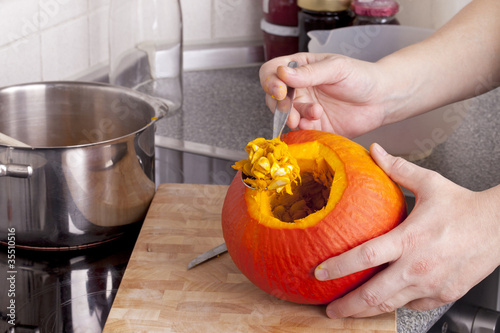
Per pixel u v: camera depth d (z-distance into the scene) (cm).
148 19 109
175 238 75
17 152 66
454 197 61
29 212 70
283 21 122
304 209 66
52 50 106
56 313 64
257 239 59
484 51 87
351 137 87
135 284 67
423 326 65
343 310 60
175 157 98
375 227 58
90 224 72
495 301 91
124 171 73
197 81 127
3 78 98
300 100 82
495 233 59
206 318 62
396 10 110
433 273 59
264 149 59
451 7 123
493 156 99
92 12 113
